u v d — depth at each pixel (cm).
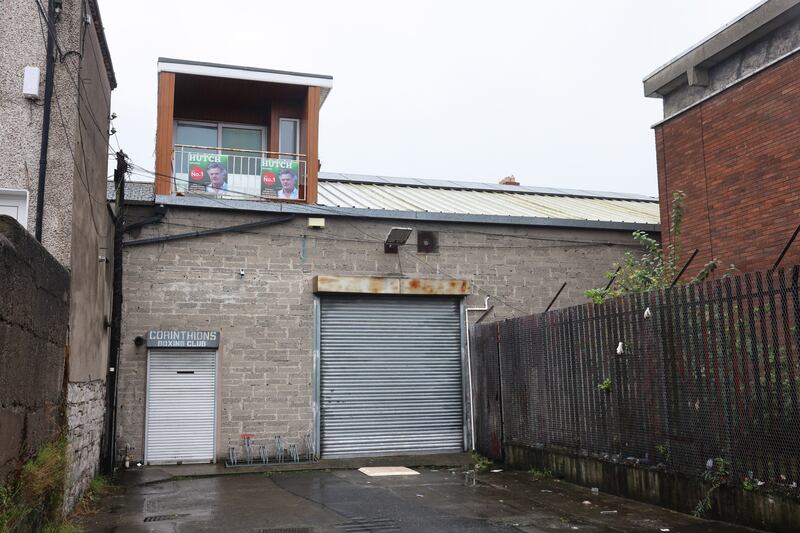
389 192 1833
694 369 833
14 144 850
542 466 1172
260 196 1492
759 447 737
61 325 730
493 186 2095
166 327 1333
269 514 866
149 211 1354
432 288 1484
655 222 1734
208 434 1332
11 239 511
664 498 880
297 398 1385
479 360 1438
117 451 1272
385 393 1451
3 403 485
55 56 868
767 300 733
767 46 1143
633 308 948
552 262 1595
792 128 1076
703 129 1262
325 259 1445
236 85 1575
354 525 799
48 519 642
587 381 1047
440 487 1073
